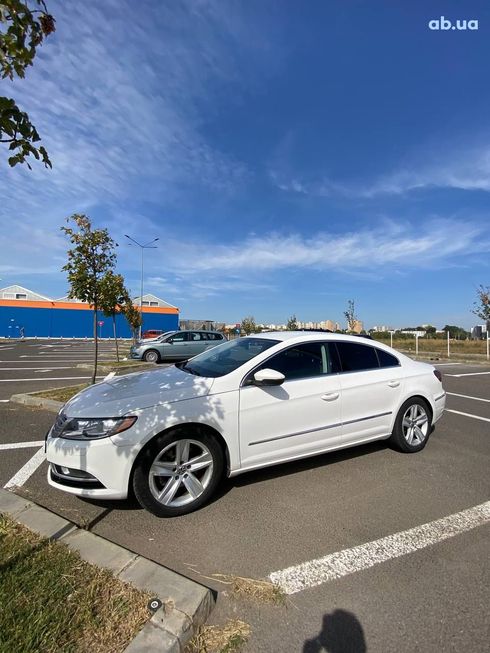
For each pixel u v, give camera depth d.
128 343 38.50
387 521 3.31
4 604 2.13
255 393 3.74
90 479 3.14
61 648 1.89
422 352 25.12
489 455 4.90
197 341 17.69
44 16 2.13
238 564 2.72
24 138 2.19
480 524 3.27
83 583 2.32
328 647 2.04
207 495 3.48
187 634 2.03
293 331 4.84
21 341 39.28
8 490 3.82
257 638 2.08
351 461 4.63
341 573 2.63
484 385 10.93
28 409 7.14
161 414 3.30
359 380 4.44
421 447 5.00
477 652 2.01
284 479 4.12
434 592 2.45
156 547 2.92
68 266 9.12
